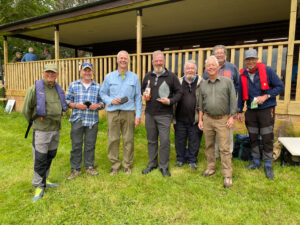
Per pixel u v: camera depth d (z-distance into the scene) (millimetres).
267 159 3211
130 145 3369
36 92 2580
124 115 3264
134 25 7863
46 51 8891
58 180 3191
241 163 3611
